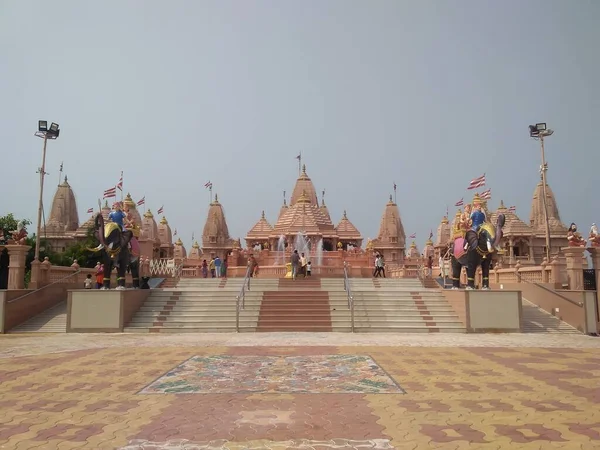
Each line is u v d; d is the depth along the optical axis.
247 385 11.35
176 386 11.27
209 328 24.56
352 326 24.09
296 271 37.28
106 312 24.38
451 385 11.30
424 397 10.17
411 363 14.34
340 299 27.95
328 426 8.23
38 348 18.00
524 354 16.28
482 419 8.59
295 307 27.00
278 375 12.53
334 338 21.25
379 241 75.94
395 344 19.00
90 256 57.75
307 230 60.12
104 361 14.88
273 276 45.00
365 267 47.44
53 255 56.00
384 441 7.46
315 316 25.81
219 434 7.81
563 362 14.58
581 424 8.30
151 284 34.88
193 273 49.16
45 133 34.25
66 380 11.99
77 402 9.84
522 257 62.12
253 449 7.13
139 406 9.53
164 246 81.19
